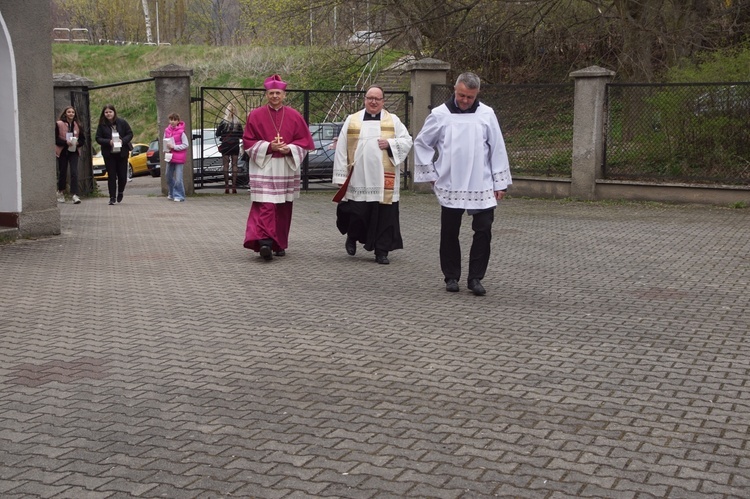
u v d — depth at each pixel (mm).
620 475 4184
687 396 5344
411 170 19500
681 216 14320
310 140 10242
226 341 6559
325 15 27516
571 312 7559
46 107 11680
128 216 14984
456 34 25422
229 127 19469
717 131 15750
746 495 3977
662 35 20578
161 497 3951
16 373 5770
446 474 4188
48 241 11492
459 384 5559
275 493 3980
